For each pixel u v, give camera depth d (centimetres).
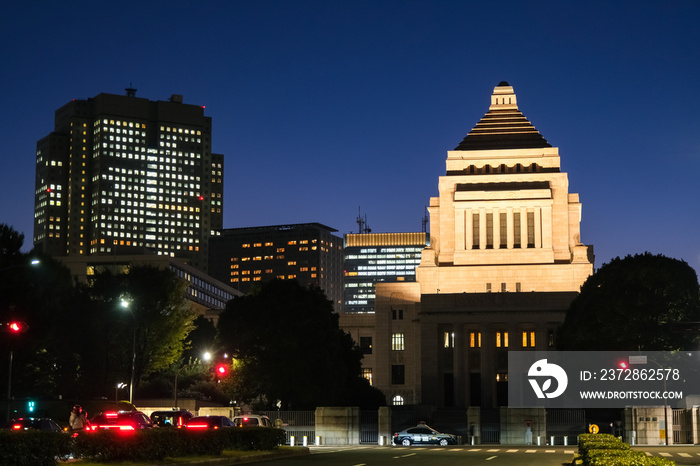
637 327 10644
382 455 6019
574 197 18200
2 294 9362
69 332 11138
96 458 4338
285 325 10862
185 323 11744
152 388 11975
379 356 17812
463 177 18488
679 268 11069
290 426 8850
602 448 4372
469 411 8750
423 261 18200
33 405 8906
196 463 4631
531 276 17488
